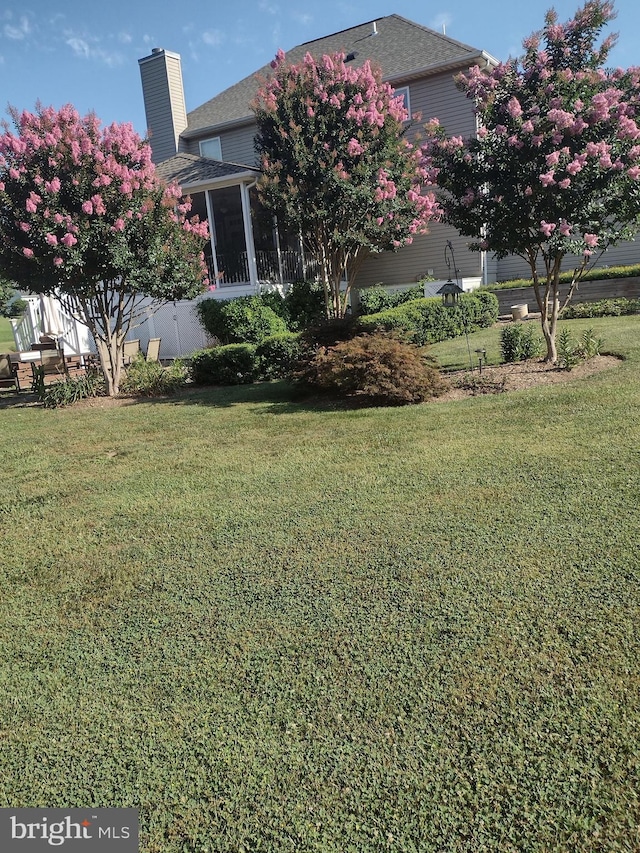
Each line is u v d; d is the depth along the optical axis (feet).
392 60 56.49
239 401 28.37
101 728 7.13
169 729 7.03
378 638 8.39
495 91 23.82
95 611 9.78
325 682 7.60
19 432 24.93
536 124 22.29
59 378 40.63
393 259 59.93
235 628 8.92
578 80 22.21
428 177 26.07
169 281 30.78
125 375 34.94
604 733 6.47
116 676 8.06
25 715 7.43
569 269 57.31
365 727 6.83
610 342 30.66
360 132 34.78
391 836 5.54
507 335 29.55
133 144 29.48
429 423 20.02
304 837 5.59
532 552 10.37
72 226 26.55
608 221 24.59
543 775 6.05
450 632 8.39
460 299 41.75
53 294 31.01
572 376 24.73
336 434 19.88
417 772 6.20
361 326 28.50
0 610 10.02
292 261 56.03
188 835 5.70
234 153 65.36
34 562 11.79
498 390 24.08
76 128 27.89
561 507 12.03
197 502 14.46
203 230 32.17
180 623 9.20
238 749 6.66
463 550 10.67
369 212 34.27
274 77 38.78
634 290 49.29
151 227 29.45
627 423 17.29
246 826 5.75
